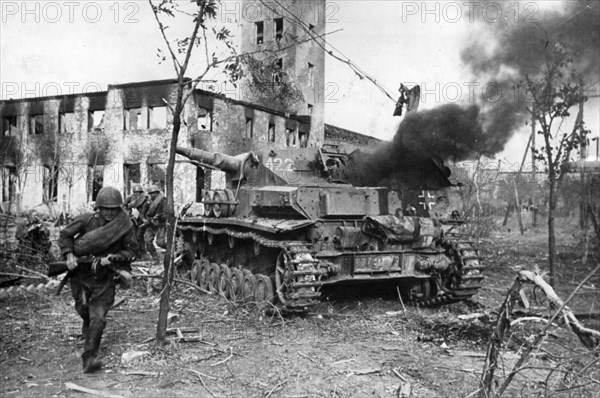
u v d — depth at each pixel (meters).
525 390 5.31
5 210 29.28
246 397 5.11
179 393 5.16
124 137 27.97
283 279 8.50
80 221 5.66
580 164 13.93
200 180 27.48
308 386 5.43
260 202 9.52
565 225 23.38
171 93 26.69
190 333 7.29
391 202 9.39
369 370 5.93
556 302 4.52
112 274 5.76
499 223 24.66
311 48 34.84
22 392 5.10
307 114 35.25
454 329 7.82
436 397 5.16
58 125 30.11
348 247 8.84
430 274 9.38
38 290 9.95
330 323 8.15
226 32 6.59
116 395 5.06
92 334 5.59
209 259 11.62
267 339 7.18
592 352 4.57
